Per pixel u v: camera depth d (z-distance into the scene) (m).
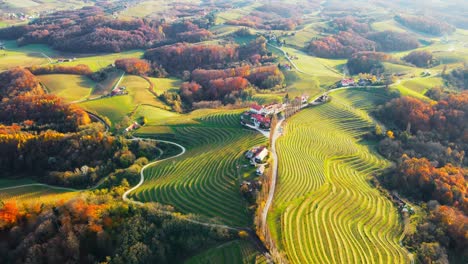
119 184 147.62
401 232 118.25
